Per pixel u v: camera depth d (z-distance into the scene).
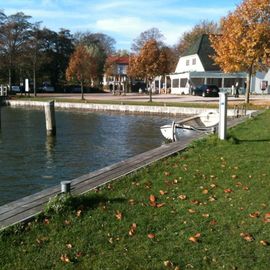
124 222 6.61
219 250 5.64
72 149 22.61
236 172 9.90
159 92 79.62
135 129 31.66
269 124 20.81
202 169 10.29
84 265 5.24
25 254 5.52
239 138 15.37
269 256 5.49
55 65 94.44
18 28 76.06
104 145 24.03
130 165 10.77
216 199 7.82
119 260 5.36
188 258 5.42
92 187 8.52
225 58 39.41
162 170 10.27
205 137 15.14
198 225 6.48
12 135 28.47
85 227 6.38
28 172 16.78
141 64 50.84
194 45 78.38
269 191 8.24
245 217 6.81
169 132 22.14
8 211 6.87
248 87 40.91
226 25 41.03
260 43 37.88
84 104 51.81
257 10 38.16
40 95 73.25
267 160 11.18
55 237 6.02
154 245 5.79
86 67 66.06
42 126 34.06
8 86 77.12
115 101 53.88
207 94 61.06
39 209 6.96
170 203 7.60
